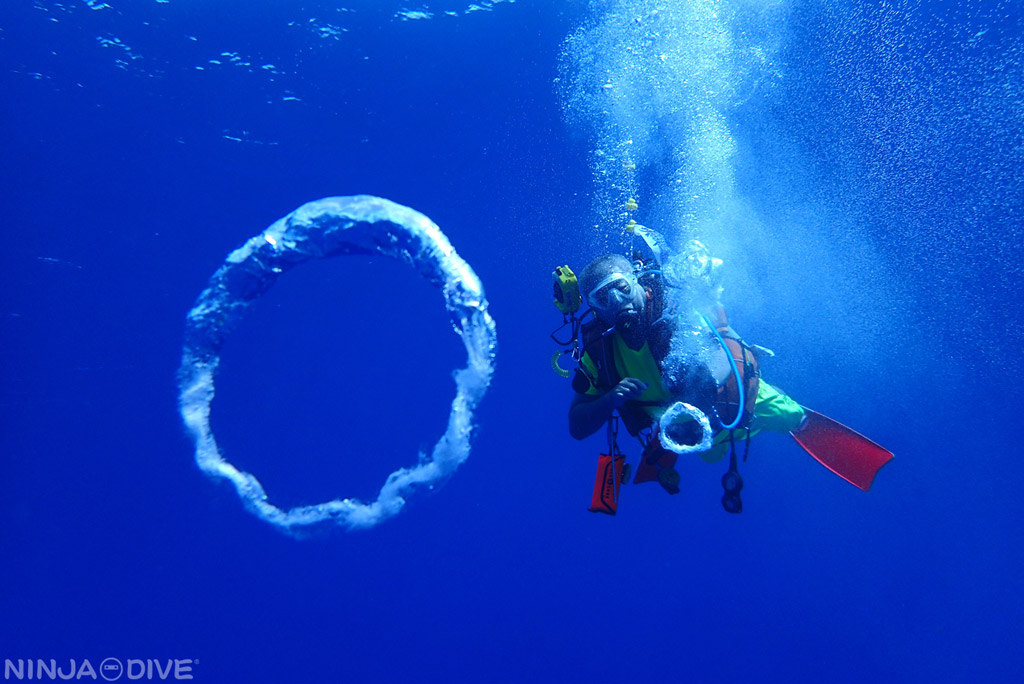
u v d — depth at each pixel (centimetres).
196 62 523
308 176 504
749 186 468
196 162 507
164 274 471
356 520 400
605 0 490
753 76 476
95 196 492
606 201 477
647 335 215
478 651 356
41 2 507
